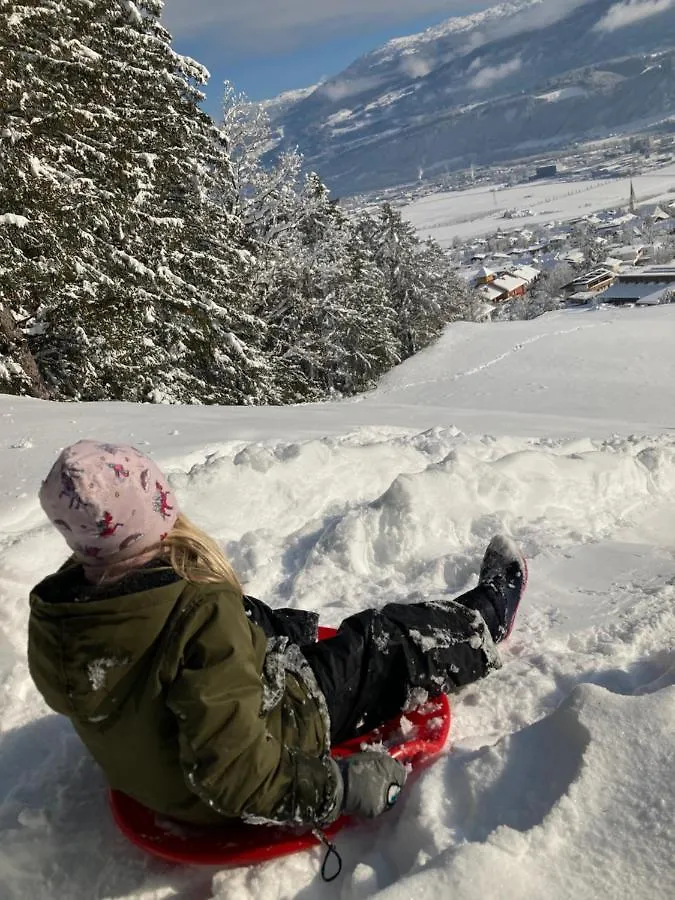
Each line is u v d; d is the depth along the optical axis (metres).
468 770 1.90
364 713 2.13
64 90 11.80
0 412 7.92
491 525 3.65
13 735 2.41
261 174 24.94
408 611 2.25
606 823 1.65
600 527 3.83
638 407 21.86
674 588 2.90
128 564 1.53
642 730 1.84
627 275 91.50
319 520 3.87
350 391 28.89
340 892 1.71
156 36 15.62
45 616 1.54
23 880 1.84
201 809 1.70
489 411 13.51
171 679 1.51
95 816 2.00
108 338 14.45
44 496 1.48
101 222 12.84
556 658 2.53
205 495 3.93
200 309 16.14
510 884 1.54
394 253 36.88
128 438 6.19
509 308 86.88
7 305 13.05
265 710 1.66
